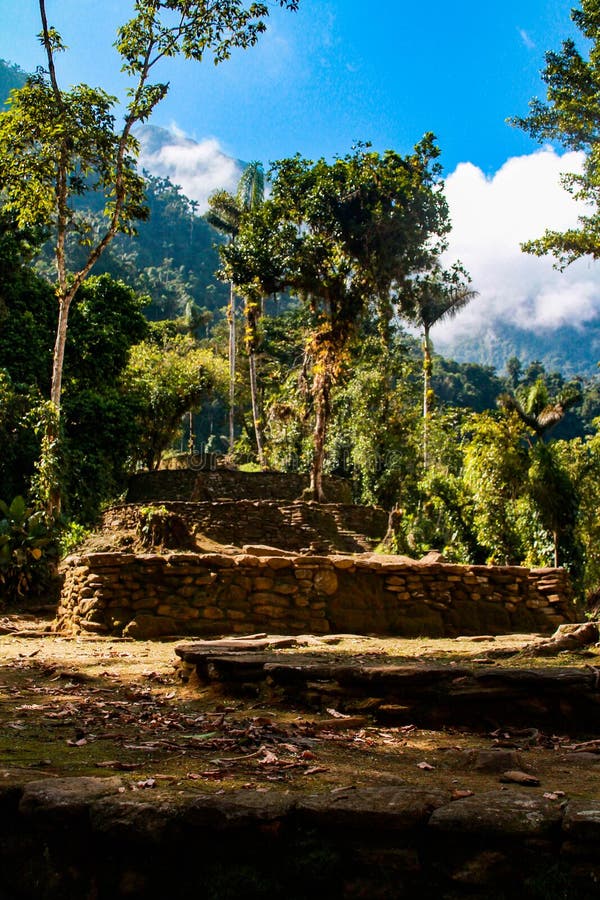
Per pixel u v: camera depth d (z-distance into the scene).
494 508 23.27
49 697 5.52
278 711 4.98
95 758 3.64
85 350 31.73
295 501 27.16
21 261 30.69
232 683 5.55
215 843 2.80
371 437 35.69
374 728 4.58
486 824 2.64
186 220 152.38
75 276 20.73
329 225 28.22
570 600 11.42
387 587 10.64
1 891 2.88
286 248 27.78
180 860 2.80
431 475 26.36
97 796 2.88
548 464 22.66
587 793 3.05
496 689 4.68
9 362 28.67
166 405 41.03
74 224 21.00
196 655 5.88
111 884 2.79
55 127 18.84
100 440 29.56
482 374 100.56
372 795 2.90
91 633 9.77
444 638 9.73
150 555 10.30
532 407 26.62
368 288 28.20
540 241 25.14
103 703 5.25
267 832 2.73
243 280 28.88
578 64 24.91
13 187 19.91
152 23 18.70
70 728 4.43
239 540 24.11
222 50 18.92
